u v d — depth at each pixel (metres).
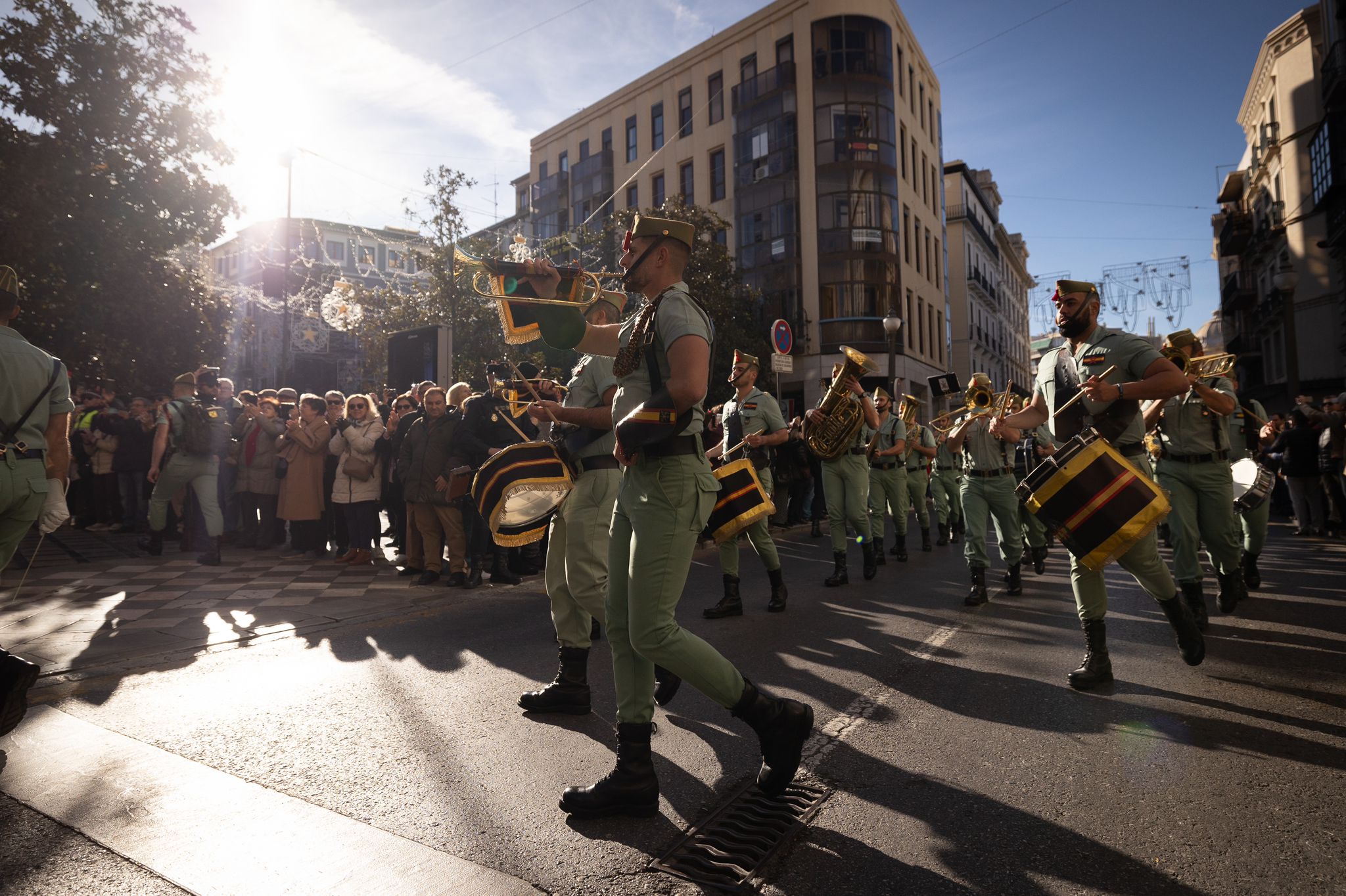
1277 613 5.59
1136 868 2.21
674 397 2.47
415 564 8.02
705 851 2.36
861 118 31.83
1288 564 8.17
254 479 9.86
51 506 3.57
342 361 35.66
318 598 6.66
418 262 17.73
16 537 3.42
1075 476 3.59
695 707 3.79
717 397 24.98
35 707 3.76
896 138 32.94
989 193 57.75
